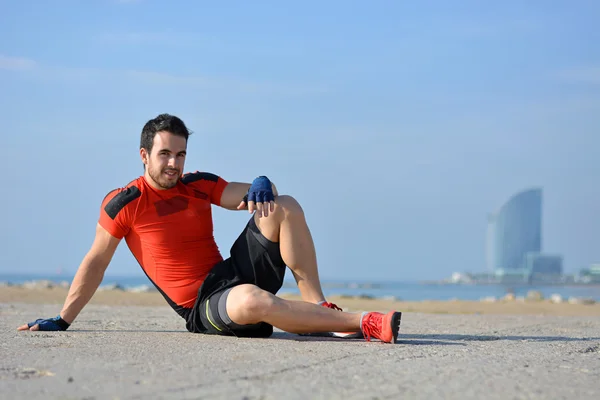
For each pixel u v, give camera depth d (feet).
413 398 7.66
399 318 12.50
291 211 13.42
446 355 11.31
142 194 13.80
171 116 13.62
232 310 12.84
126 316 22.24
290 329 12.84
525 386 8.57
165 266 13.96
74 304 14.92
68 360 10.14
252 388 8.01
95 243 14.58
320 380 8.60
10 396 7.54
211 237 14.34
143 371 9.14
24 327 14.73
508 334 16.85
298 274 13.71
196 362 9.95
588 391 8.39
